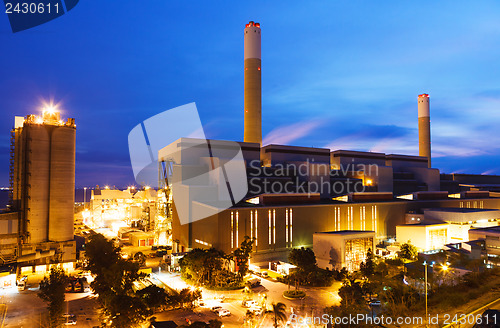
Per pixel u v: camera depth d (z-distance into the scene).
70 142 119.12
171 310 76.19
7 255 108.00
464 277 80.88
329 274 97.75
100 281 82.25
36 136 113.56
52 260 110.94
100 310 77.62
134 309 61.59
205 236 115.00
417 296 71.81
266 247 114.62
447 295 69.56
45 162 115.06
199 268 93.25
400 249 117.62
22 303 83.19
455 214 138.75
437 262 92.06
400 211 151.62
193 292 79.44
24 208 112.06
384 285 76.50
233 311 75.56
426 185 193.75
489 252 117.25
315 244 114.69
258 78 189.50
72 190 119.06
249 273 103.94
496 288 76.12
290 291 86.31
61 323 68.06
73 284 95.50
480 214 140.62
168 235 154.12
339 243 106.38
